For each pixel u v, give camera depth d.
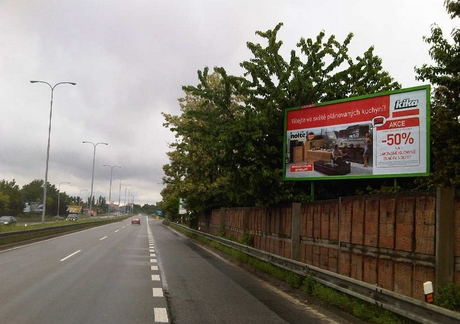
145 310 8.54
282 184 14.92
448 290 6.84
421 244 7.70
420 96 11.15
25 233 26.34
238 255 18.02
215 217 31.50
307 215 12.85
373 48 18.17
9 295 9.68
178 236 39.75
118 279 12.39
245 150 14.87
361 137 12.58
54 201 148.00
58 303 8.92
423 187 11.63
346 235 10.38
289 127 14.91
